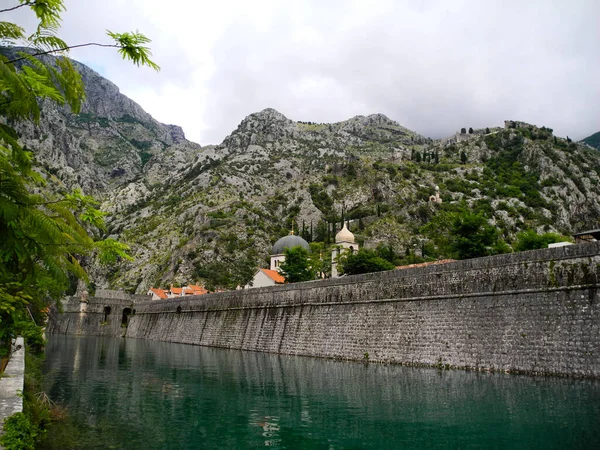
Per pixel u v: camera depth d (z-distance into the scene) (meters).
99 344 82.56
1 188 8.54
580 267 35.38
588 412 24.17
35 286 15.46
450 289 44.03
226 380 38.53
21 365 31.94
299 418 25.75
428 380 35.97
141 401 30.34
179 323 91.31
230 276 153.25
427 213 168.12
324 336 56.25
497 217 170.12
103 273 183.50
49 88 9.12
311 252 121.88
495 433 21.70
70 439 21.61
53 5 9.42
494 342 39.41
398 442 21.22
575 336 34.44
